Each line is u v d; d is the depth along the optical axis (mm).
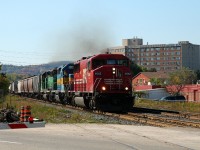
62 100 49625
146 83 127500
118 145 13742
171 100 60031
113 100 33375
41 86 65562
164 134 17078
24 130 18125
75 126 20312
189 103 48750
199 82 106438
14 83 118750
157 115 29547
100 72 33375
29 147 13172
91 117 26547
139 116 28719
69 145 13672
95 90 33219
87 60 35656
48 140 14883
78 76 39625
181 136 16406
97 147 13258
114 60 34344
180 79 114812
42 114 28281
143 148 13117
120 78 33594
